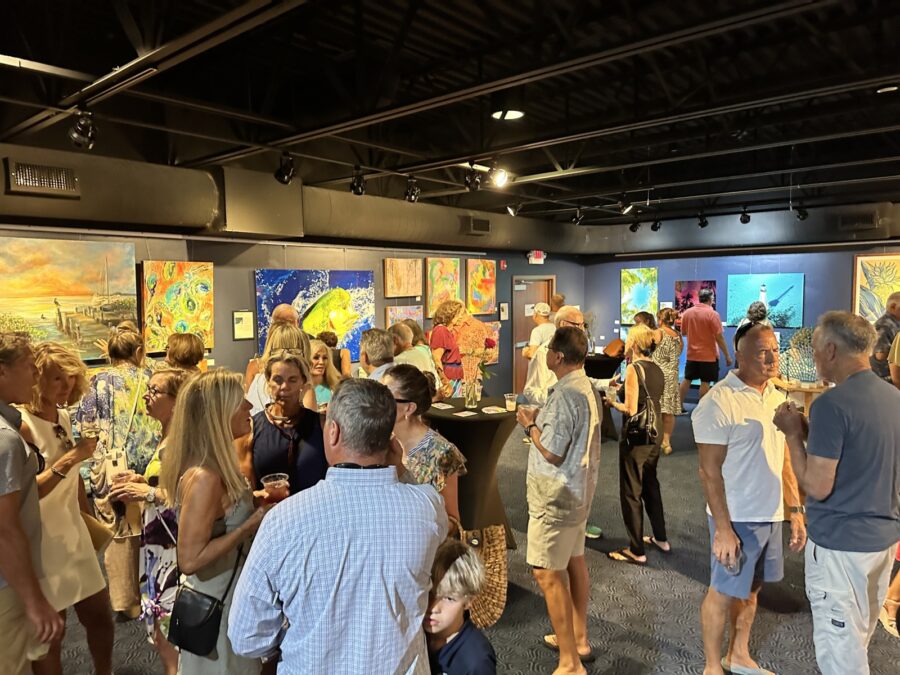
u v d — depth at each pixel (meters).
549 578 2.55
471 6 3.54
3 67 3.32
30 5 3.40
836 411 1.94
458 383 5.46
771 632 2.97
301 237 5.86
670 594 3.38
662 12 3.63
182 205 4.61
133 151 4.50
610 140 5.96
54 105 3.29
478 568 1.55
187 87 4.59
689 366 8.02
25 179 3.81
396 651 1.26
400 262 7.34
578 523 2.55
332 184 6.23
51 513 2.12
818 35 3.81
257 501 1.86
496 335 9.09
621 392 6.48
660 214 9.42
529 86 4.88
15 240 4.13
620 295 10.40
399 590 1.27
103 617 2.38
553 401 2.54
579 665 2.58
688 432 7.35
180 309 5.18
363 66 3.51
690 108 3.61
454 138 5.80
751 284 8.97
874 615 2.02
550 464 2.53
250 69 4.59
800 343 5.40
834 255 8.28
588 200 9.26
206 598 1.71
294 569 1.22
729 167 7.27
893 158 5.20
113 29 3.87
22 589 1.78
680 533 4.25
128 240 4.85
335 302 6.58
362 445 1.31
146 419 3.05
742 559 2.35
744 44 4.07
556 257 10.18
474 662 1.53
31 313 4.21
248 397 3.27
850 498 1.96
